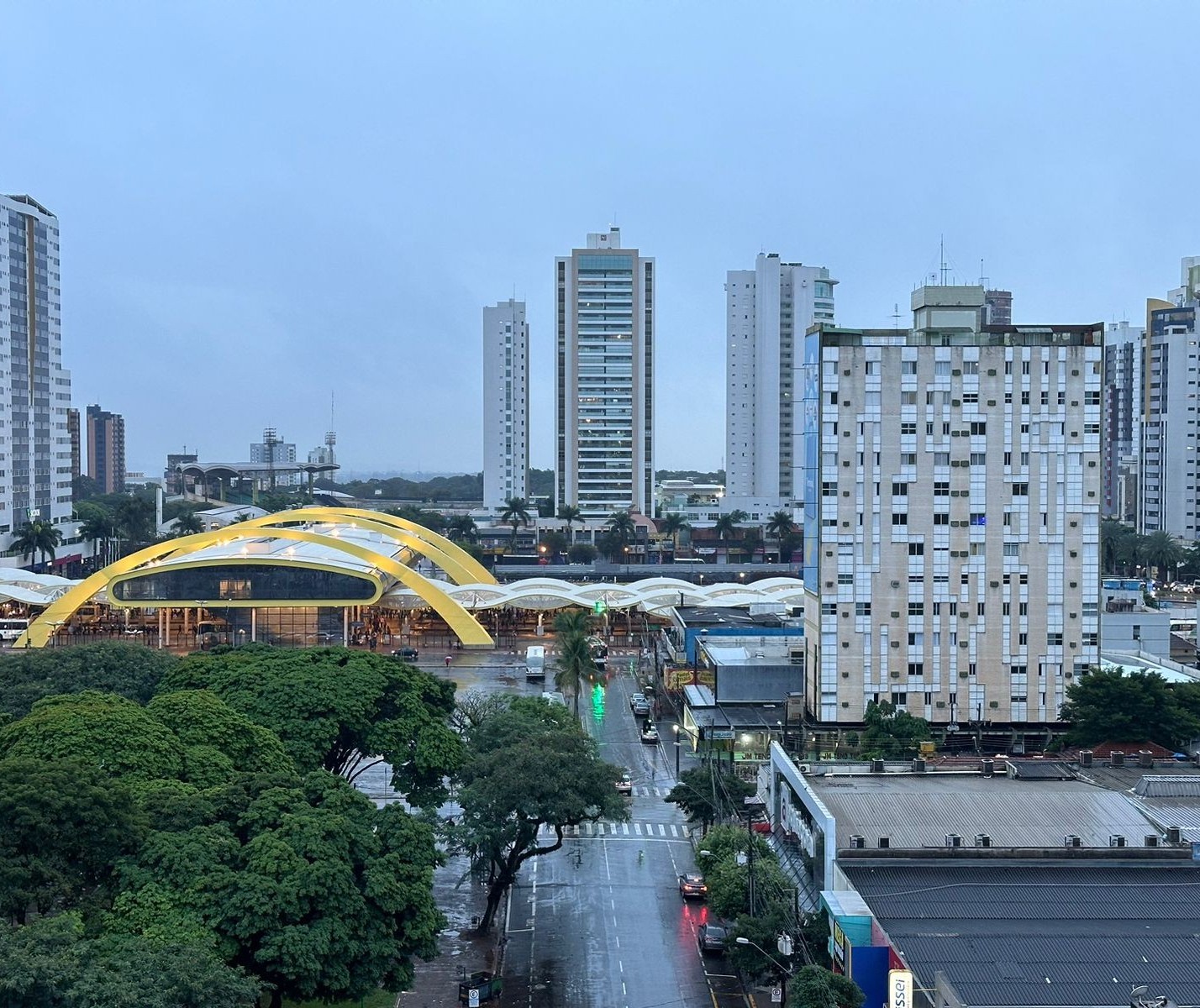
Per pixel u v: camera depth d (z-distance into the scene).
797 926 76.19
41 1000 53.28
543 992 79.44
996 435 135.50
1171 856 76.88
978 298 136.38
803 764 95.88
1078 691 122.00
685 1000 78.31
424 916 73.00
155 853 68.75
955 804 84.06
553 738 98.88
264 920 66.19
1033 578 136.38
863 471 135.12
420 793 101.31
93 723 82.50
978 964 63.72
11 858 65.31
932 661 136.12
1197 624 188.50
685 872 103.50
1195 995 60.69
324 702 99.94
